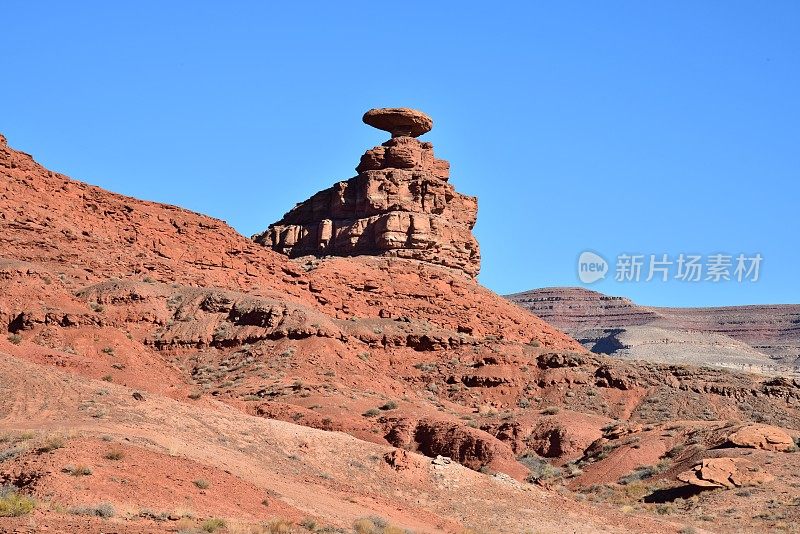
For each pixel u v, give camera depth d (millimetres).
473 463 94812
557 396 138875
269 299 144250
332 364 130250
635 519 72875
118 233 151375
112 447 53188
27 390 69812
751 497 81625
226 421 73375
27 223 141125
